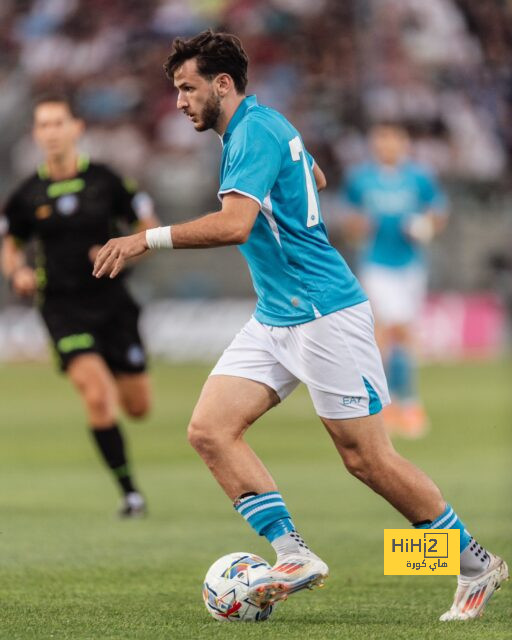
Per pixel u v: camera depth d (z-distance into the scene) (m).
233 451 16.88
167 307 88.00
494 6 82.44
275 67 89.75
